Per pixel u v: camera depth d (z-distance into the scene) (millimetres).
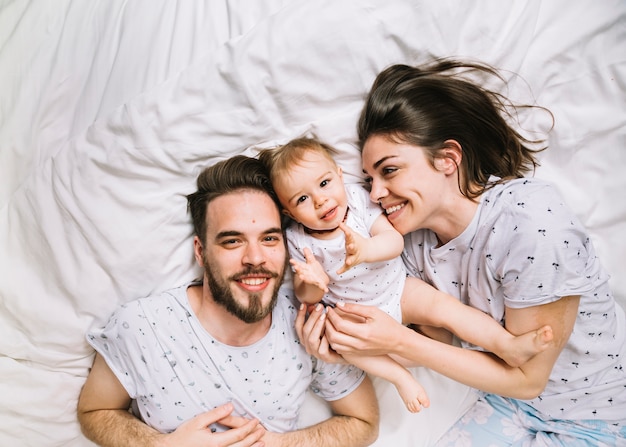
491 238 1043
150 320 1112
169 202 1095
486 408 1324
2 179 1090
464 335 1110
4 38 1137
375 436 1243
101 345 1123
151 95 1022
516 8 1110
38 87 1085
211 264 1065
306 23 1021
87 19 1117
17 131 1076
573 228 988
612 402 1191
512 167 1136
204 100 1041
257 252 1035
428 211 1064
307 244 1109
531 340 1013
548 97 1175
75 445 1206
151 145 1034
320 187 1035
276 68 1029
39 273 1095
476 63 1106
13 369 1112
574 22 1126
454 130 1047
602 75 1137
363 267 1099
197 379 1117
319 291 1111
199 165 1093
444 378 1295
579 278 979
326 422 1222
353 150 1141
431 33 1065
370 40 1044
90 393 1152
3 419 1117
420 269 1229
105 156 1031
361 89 1088
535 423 1278
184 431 1068
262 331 1151
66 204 1044
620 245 1206
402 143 1028
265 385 1140
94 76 1094
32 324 1097
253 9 1071
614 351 1152
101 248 1076
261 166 1083
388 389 1293
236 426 1109
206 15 1080
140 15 1080
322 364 1196
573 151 1186
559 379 1180
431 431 1303
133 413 1205
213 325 1126
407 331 1081
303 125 1104
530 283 995
